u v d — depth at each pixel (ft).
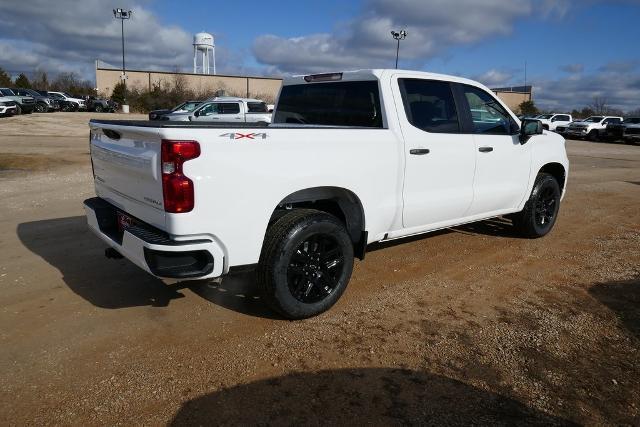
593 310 13.69
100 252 17.71
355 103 15.29
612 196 32.27
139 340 11.62
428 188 15.38
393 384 10.06
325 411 9.19
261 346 11.44
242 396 9.59
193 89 196.75
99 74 199.31
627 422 9.12
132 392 9.67
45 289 14.40
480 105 17.35
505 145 17.94
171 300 13.83
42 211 24.08
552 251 19.15
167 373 10.31
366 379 10.21
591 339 12.05
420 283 15.52
